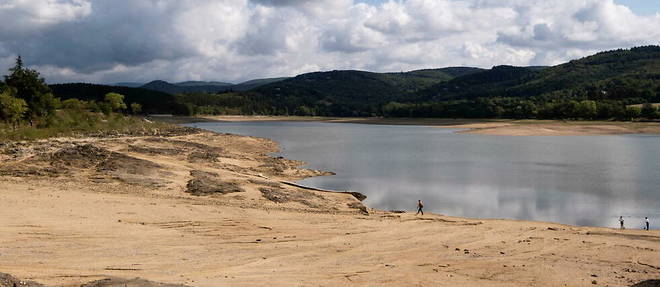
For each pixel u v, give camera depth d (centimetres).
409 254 2312
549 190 5156
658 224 3781
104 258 1938
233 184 4272
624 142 10938
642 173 6238
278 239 2497
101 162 4581
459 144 10781
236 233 2573
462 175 6175
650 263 2248
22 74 10206
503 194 4953
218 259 2058
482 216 4044
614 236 2920
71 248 2038
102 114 13700
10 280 1402
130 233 2375
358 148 9888
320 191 4550
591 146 10006
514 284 1894
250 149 9169
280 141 11819
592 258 2322
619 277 2014
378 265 2084
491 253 2386
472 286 1844
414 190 5169
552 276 2002
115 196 3297
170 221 2717
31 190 3200
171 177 4350
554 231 3041
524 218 3975
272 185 4488
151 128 11612
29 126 9256
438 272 2017
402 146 10331
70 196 3116
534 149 9475
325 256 2206
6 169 4044
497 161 7600
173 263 1945
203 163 5962
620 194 4906
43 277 1603
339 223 2997
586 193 4978
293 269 1962
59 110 12225
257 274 1853
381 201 4622
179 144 7538
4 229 2211
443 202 4584
